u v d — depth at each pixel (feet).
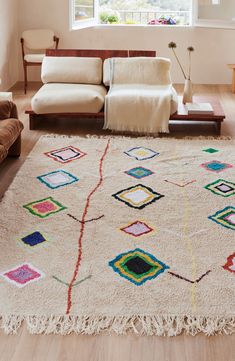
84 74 17.52
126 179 12.53
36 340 7.33
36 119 16.65
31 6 22.90
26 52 23.48
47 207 11.05
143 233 10.04
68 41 23.31
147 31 23.04
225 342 7.32
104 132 16.22
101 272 8.80
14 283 8.46
